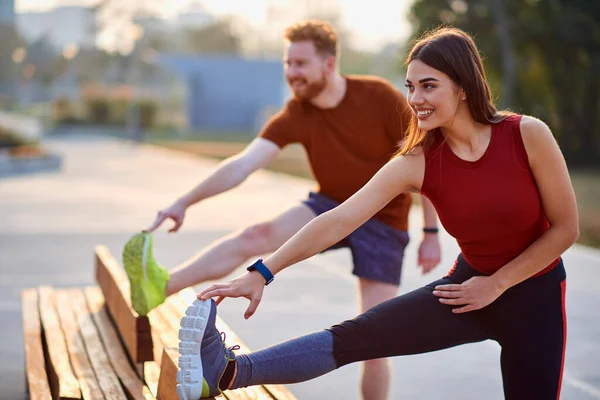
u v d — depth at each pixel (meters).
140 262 3.85
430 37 2.89
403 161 2.98
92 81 84.31
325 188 4.43
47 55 85.31
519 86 32.06
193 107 64.44
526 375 3.02
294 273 9.48
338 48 4.32
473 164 2.89
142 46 94.69
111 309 5.01
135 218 14.08
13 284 8.62
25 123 37.69
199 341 2.79
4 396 5.23
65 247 11.01
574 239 2.93
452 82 2.83
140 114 62.22
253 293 2.91
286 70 4.28
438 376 5.78
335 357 3.01
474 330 3.08
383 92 4.31
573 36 29.98
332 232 2.96
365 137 4.31
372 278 4.24
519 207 2.89
